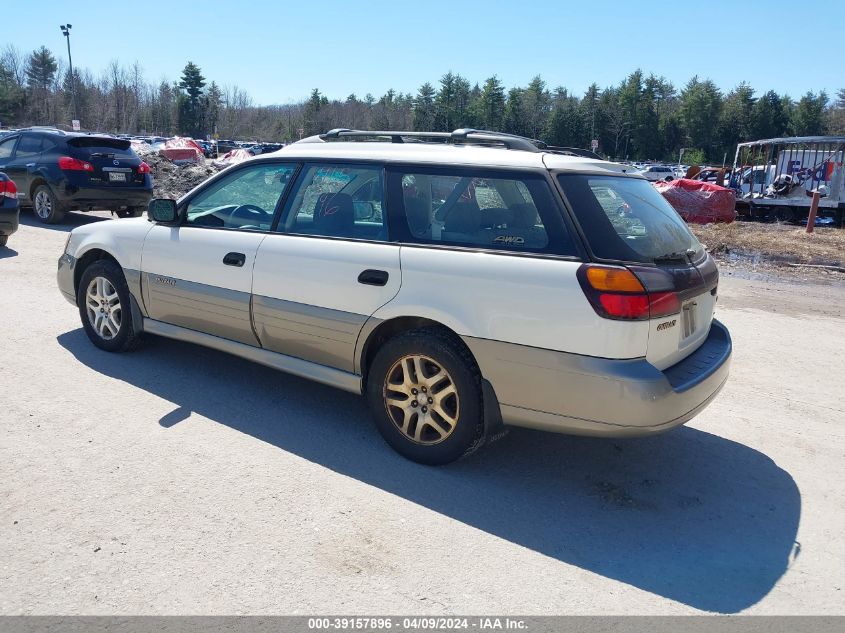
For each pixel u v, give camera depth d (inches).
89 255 220.4
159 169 853.2
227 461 150.9
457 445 147.6
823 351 266.1
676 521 137.7
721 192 792.3
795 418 196.1
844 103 4776.1
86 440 156.9
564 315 131.2
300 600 107.3
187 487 138.9
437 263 146.2
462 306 141.9
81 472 142.6
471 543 125.6
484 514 135.9
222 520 128.0
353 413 181.2
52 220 482.9
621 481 153.3
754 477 158.7
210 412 176.6
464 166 150.4
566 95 4872.0
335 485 143.4
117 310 212.2
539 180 140.7
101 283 212.4
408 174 157.1
